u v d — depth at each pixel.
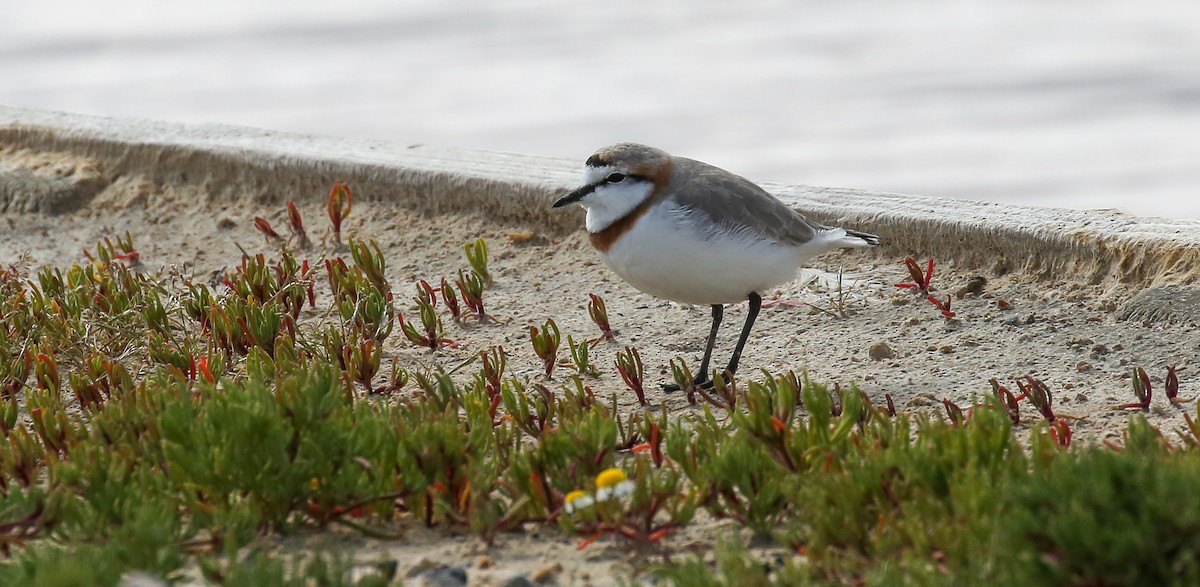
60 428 9.18
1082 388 10.58
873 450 7.73
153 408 8.70
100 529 7.34
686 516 7.54
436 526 7.98
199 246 15.11
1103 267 12.52
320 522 7.84
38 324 11.69
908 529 6.73
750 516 7.68
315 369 9.14
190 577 7.02
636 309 13.01
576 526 7.71
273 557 7.28
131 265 14.59
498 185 14.88
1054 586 5.98
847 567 6.72
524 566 7.35
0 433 9.20
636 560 7.38
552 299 13.34
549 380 11.30
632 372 10.72
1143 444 7.84
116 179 16.50
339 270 13.13
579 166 15.41
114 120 17.45
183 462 7.57
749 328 11.38
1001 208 13.64
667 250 10.77
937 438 7.72
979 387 10.73
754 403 8.20
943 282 13.02
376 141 16.67
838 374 11.23
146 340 11.66
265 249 14.94
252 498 7.72
